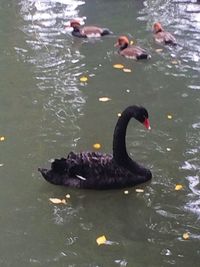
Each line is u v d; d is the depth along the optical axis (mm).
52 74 8352
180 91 7773
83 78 8211
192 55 8969
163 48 9305
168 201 5492
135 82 8086
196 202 5461
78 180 5691
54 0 12156
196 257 4703
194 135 6656
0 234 5020
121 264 4625
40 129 6781
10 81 8109
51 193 5617
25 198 5523
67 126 6855
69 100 7531
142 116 5641
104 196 5590
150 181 5809
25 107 7332
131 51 8875
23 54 9102
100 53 9148
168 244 4875
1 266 4625
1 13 11273
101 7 11633
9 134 6668
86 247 4848
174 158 6195
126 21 10695
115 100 7535
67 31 10180
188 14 10992
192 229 5074
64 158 5828
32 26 10461
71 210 5367
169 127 6848
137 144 6488
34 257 4730
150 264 4625
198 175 5887
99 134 6684
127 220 5223
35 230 5078
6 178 5836
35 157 6199
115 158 5730
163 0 11938
